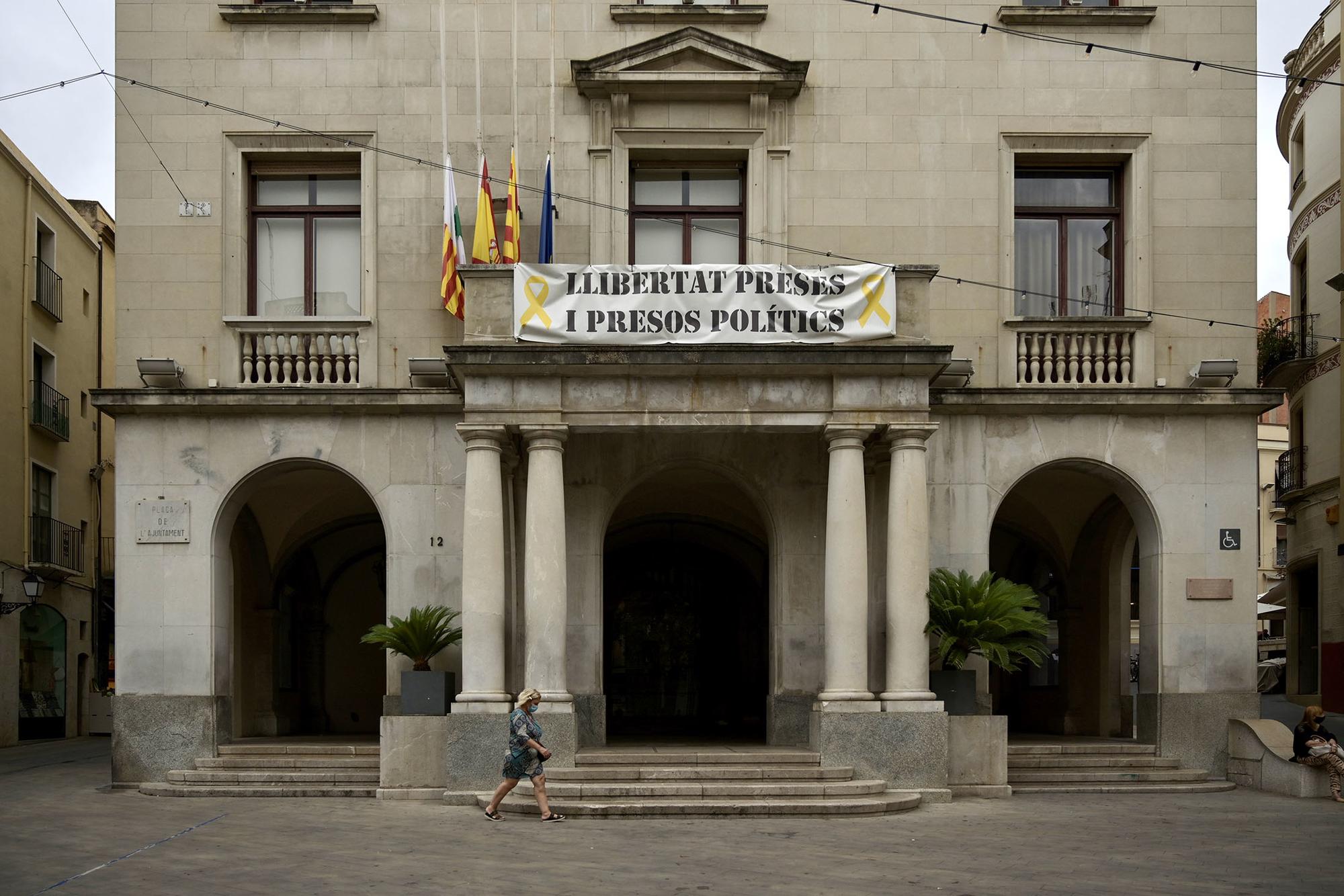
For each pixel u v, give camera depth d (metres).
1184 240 18.94
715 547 24.77
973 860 11.84
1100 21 19.09
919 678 16.58
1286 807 15.66
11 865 11.54
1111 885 10.63
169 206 18.66
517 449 18.00
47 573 31.62
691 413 16.81
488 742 16.20
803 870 11.29
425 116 18.83
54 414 32.28
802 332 16.78
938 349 16.64
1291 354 30.45
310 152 18.83
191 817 14.84
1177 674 18.25
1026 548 25.27
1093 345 18.88
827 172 18.88
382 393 18.12
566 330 16.72
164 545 18.16
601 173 18.77
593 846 12.68
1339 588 28.64
